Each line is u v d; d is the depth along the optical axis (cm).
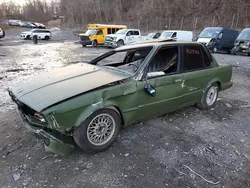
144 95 322
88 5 5703
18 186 237
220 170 267
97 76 321
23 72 868
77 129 271
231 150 309
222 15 2914
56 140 261
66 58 1286
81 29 4919
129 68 358
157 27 3762
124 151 300
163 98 349
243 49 1477
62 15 7262
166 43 366
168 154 296
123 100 301
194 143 324
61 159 281
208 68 420
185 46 383
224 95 555
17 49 1792
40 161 277
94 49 1894
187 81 379
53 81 314
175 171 263
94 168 265
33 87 303
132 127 366
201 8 3259
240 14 2722
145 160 282
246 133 360
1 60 1195
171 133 351
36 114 270
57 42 2647
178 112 433
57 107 250
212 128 373
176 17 3572
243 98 536
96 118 283
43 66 1014
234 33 1759
